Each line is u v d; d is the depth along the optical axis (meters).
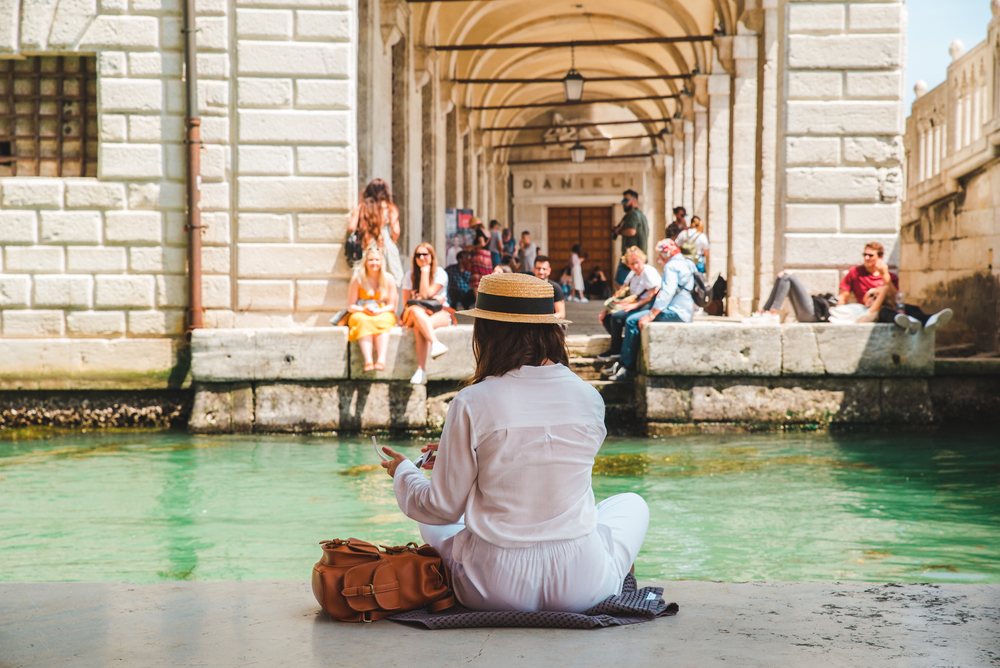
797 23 11.28
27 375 11.10
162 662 2.63
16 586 3.53
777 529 6.15
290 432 10.30
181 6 11.02
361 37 13.60
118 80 11.09
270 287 11.10
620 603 3.06
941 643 2.72
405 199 16.69
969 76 13.02
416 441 9.93
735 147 17.06
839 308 10.71
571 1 22.52
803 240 11.40
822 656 2.61
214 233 11.08
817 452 8.96
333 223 11.09
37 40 11.09
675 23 23.41
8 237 11.13
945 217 13.91
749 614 3.06
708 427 10.16
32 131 11.36
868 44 11.25
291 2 10.92
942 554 5.53
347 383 10.28
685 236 17.06
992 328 11.94
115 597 3.37
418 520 3.13
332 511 6.75
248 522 6.44
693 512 6.64
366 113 13.62
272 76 10.98
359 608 3.03
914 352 10.06
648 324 10.23
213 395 10.37
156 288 11.22
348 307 10.20
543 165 37.62
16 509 6.86
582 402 3.07
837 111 11.32
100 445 9.71
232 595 3.42
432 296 10.43
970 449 9.05
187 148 10.95
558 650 2.68
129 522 6.46
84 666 2.61
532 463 3.00
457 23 20.38
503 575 3.00
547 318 3.07
